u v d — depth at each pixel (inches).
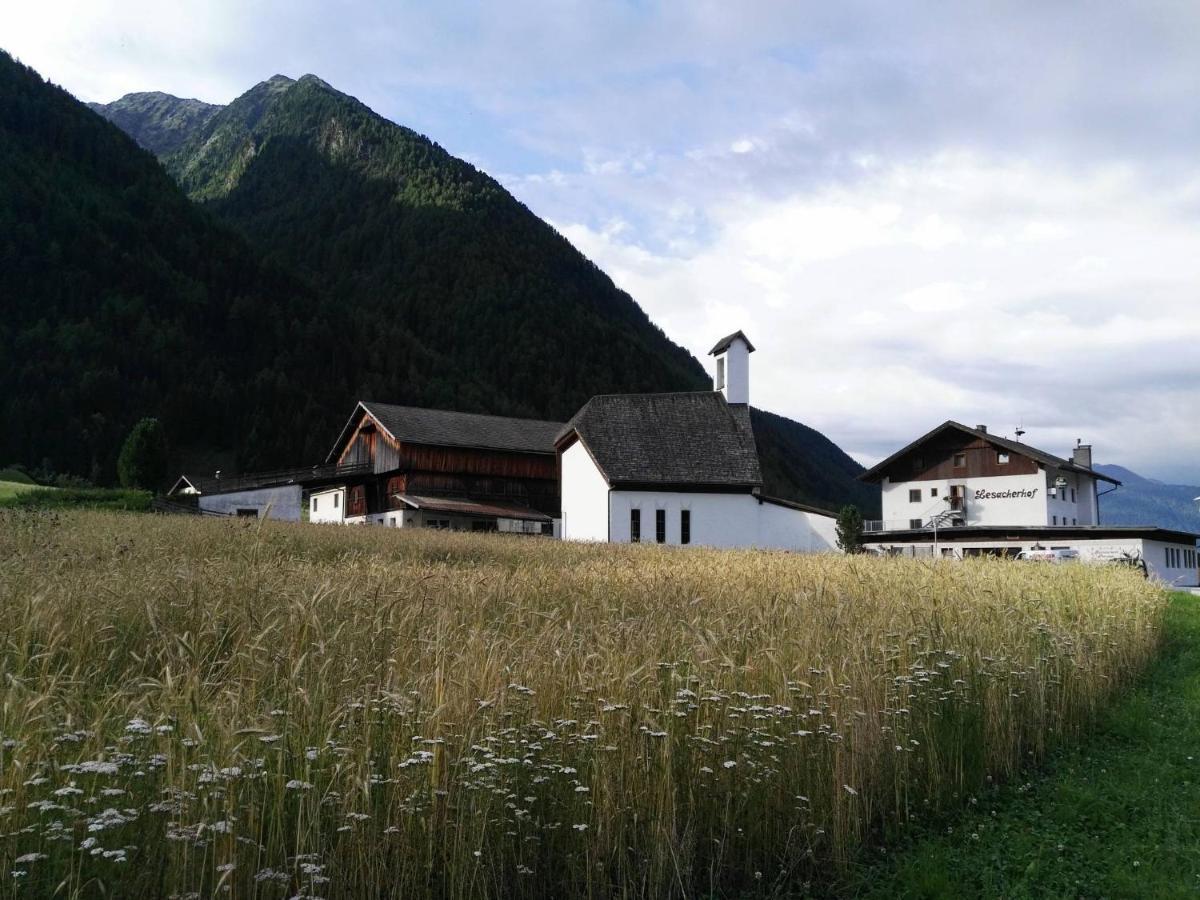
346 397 5679.1
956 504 2549.2
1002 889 264.5
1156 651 637.9
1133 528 2001.7
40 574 436.8
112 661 320.2
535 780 244.5
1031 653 438.9
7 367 4744.1
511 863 243.1
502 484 2514.8
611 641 320.5
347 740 235.0
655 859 248.8
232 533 872.3
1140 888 263.0
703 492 1909.4
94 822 183.0
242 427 5162.4
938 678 369.7
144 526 926.4
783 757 287.3
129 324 5467.5
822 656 343.0
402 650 299.9
